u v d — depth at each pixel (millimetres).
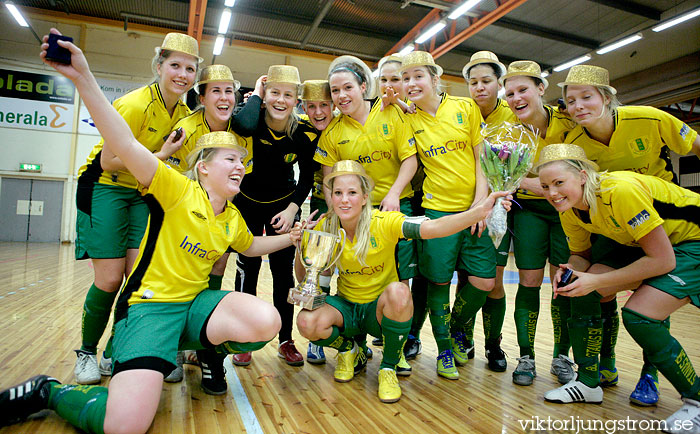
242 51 15109
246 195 2877
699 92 12164
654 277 1954
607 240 2305
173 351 1773
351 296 2504
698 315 5137
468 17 11555
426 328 4094
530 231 2742
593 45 13406
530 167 2268
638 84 13484
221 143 1986
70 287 5672
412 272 2781
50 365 2400
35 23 13688
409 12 12195
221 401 2068
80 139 14938
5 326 3346
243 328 1887
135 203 2379
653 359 1911
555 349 2732
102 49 13992
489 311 2828
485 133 2566
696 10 9805
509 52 14203
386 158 2867
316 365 2742
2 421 1664
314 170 3072
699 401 1883
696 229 2023
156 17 13258
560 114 2541
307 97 2891
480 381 2512
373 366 2787
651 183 2031
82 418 1586
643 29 11641
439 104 2811
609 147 2311
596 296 2225
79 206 2270
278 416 1901
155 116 2377
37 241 14727
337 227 2461
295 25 13148
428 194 2818
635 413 2066
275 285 2795
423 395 2236
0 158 14164
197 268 1965
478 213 1895
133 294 1837
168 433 1698
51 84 14523
